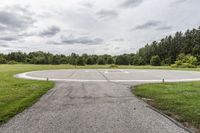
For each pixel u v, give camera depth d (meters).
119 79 16.48
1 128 4.53
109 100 7.75
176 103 7.04
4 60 86.19
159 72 27.33
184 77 18.73
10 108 6.34
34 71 28.20
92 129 4.45
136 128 4.52
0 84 12.53
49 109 6.30
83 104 7.02
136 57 86.31
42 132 4.26
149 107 6.57
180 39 90.75
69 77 18.34
